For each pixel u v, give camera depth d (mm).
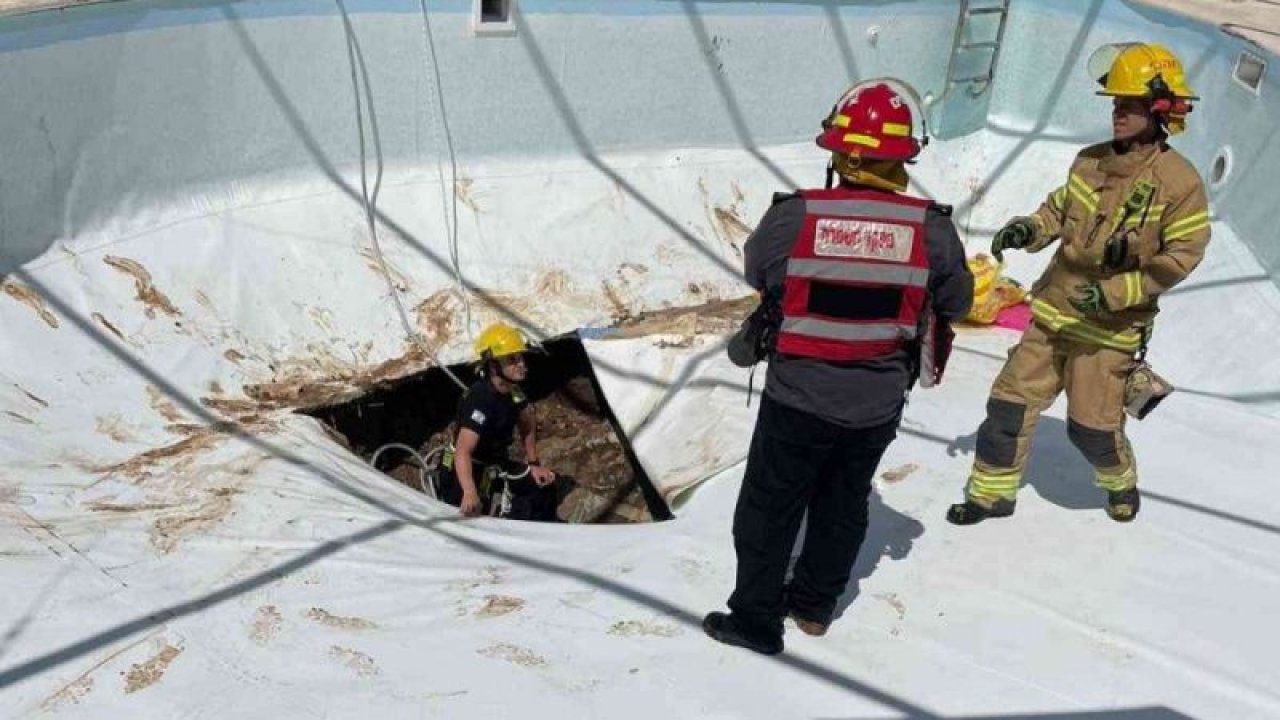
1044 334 4824
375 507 5383
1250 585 4914
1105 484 5152
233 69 6980
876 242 3660
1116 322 4656
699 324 7613
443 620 4473
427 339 7266
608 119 8227
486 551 5051
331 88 7332
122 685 3996
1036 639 4500
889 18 8906
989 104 9484
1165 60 4371
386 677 4109
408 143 7668
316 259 7203
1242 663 4422
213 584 4578
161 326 6527
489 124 7863
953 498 5449
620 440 7398
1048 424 6102
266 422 6156
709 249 8305
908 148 3635
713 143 8648
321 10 7180
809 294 3699
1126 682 4301
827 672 4238
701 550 5016
